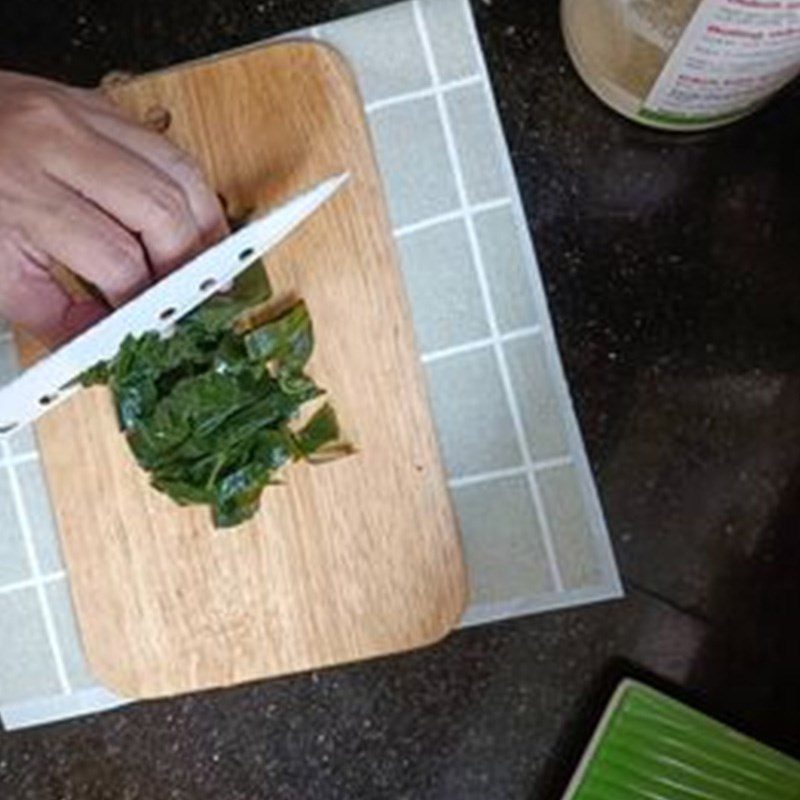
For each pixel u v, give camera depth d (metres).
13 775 0.69
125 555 0.66
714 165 0.67
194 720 0.69
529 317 0.66
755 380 0.67
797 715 0.66
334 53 0.65
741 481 0.67
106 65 0.68
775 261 0.66
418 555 0.65
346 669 0.68
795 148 0.66
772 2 0.50
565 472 0.66
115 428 0.65
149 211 0.56
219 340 0.63
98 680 0.67
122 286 0.56
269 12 0.68
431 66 0.67
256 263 0.64
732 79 0.58
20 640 0.68
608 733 0.65
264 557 0.66
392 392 0.65
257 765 0.69
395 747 0.68
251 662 0.66
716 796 0.64
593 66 0.64
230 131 0.65
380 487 0.65
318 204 0.63
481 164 0.67
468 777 0.68
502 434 0.66
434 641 0.66
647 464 0.67
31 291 0.57
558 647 0.67
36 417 0.62
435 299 0.67
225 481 0.64
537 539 0.66
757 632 0.66
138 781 0.69
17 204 0.55
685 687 0.67
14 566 0.68
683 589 0.67
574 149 0.67
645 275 0.67
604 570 0.66
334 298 0.65
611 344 0.67
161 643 0.66
